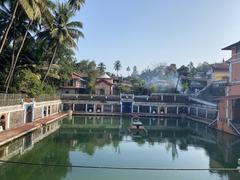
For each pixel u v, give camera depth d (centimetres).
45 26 4422
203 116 6062
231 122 4225
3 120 3409
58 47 5519
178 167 2533
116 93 9106
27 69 4819
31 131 3766
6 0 3469
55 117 5575
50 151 2969
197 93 7844
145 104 7288
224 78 8500
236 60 4394
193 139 3975
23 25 4069
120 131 4569
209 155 3023
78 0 5056
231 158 2894
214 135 4350
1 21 3859
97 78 8888
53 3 4059
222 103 4550
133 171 2369
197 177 2223
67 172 2267
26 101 4306
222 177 2233
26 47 4528
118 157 2848
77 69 10588
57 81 7406
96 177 2170
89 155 2889
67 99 7231
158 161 2744
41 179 2080
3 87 4234
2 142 2789
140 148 3319
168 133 4509
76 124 5278
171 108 7275
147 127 5178
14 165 2408
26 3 3022
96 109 7269
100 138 3884
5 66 4612
